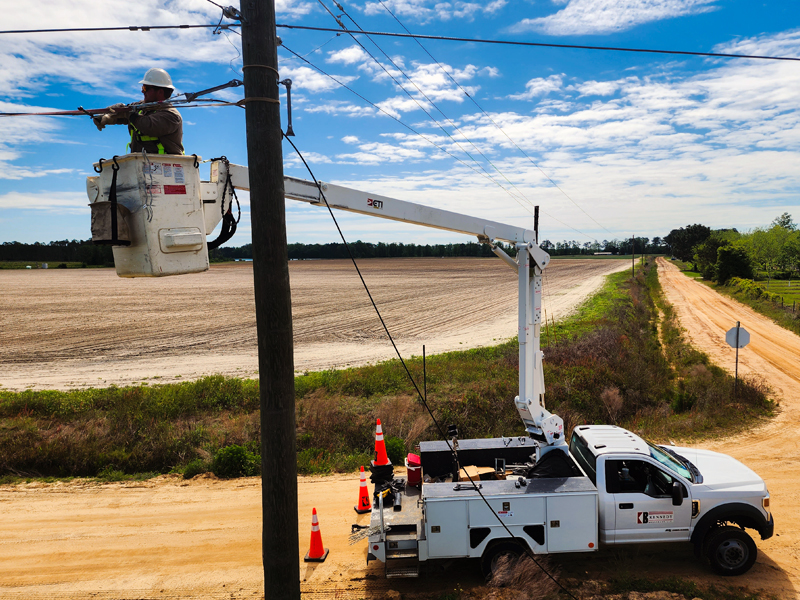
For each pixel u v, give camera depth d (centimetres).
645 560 771
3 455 1224
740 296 5041
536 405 797
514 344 2694
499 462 851
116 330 3634
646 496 720
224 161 533
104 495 1073
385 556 695
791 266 7756
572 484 704
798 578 717
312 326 3694
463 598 682
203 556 820
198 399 1725
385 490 777
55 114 475
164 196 447
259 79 488
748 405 1669
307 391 1791
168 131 469
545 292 5972
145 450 1279
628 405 1773
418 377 1925
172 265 454
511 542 694
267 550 521
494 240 788
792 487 1035
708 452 868
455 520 680
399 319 4006
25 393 1872
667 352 2739
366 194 680
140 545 857
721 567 721
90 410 1614
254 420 1476
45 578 764
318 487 1089
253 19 486
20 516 975
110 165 445
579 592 688
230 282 8588
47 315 4444
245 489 1095
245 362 2584
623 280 7275
